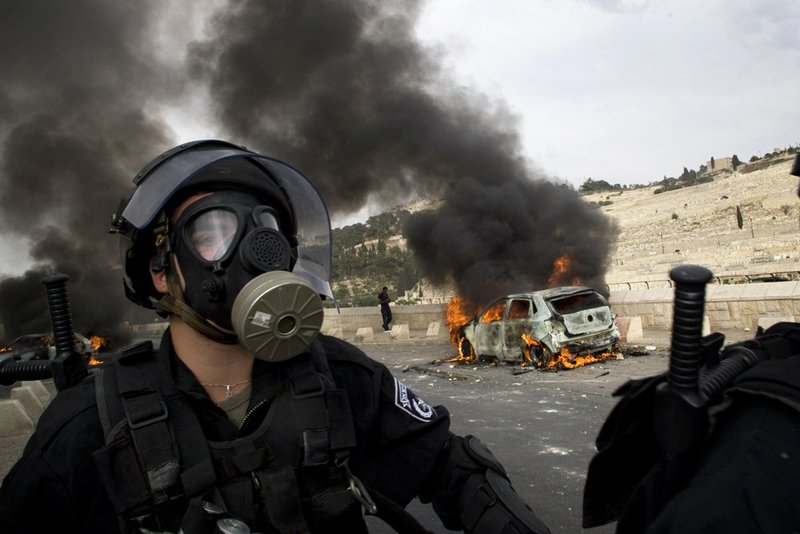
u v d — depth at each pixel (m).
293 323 1.24
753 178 103.06
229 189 1.37
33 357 15.05
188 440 1.27
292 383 1.39
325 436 1.35
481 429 7.37
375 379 1.58
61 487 1.24
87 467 1.25
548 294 11.66
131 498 1.20
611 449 1.12
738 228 69.62
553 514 4.62
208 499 1.23
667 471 0.89
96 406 1.30
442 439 1.62
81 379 1.54
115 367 1.36
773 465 0.73
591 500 1.19
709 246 64.81
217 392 1.40
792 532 0.69
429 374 12.33
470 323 13.42
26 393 10.39
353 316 23.94
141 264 1.52
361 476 1.53
